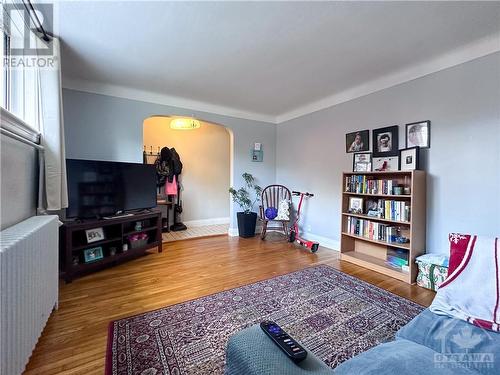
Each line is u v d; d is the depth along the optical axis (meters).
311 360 0.79
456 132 2.39
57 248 1.85
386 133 2.96
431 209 2.57
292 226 4.44
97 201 2.76
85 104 3.07
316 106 3.94
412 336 1.09
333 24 1.95
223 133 5.79
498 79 2.12
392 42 2.21
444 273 2.21
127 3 1.70
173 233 4.68
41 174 1.88
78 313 1.87
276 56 2.47
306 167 4.18
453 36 2.12
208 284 2.41
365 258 3.01
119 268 2.82
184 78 3.01
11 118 1.38
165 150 4.88
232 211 4.48
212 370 1.32
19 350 1.09
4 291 0.94
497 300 1.16
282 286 2.36
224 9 1.77
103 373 1.29
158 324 1.73
